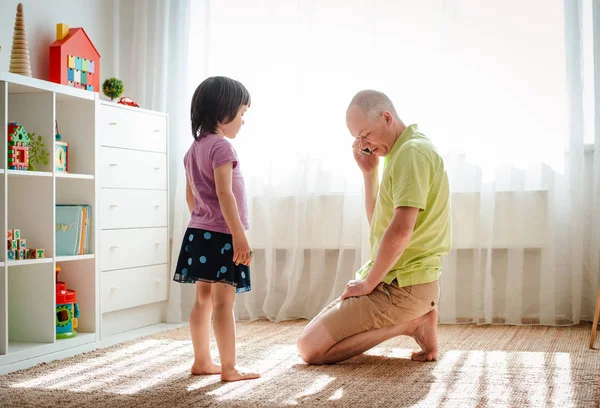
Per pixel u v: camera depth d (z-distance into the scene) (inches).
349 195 126.5
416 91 123.7
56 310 101.0
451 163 121.0
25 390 74.8
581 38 115.3
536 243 118.0
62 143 105.0
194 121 81.3
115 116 114.1
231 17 134.3
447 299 119.5
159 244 125.5
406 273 82.9
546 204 117.5
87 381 78.8
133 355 95.7
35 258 94.3
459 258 121.6
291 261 129.0
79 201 108.5
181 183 133.1
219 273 76.2
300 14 129.3
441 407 64.3
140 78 137.3
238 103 81.0
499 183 119.7
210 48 134.3
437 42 123.3
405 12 124.7
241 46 133.6
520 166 119.0
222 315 77.7
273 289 129.5
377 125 85.5
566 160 116.9
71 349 99.1
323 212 128.1
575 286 114.6
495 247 119.4
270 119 131.6
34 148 98.8
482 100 120.5
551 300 115.8
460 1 121.5
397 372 79.9
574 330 111.0
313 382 75.3
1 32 110.9
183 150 134.8
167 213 128.0
